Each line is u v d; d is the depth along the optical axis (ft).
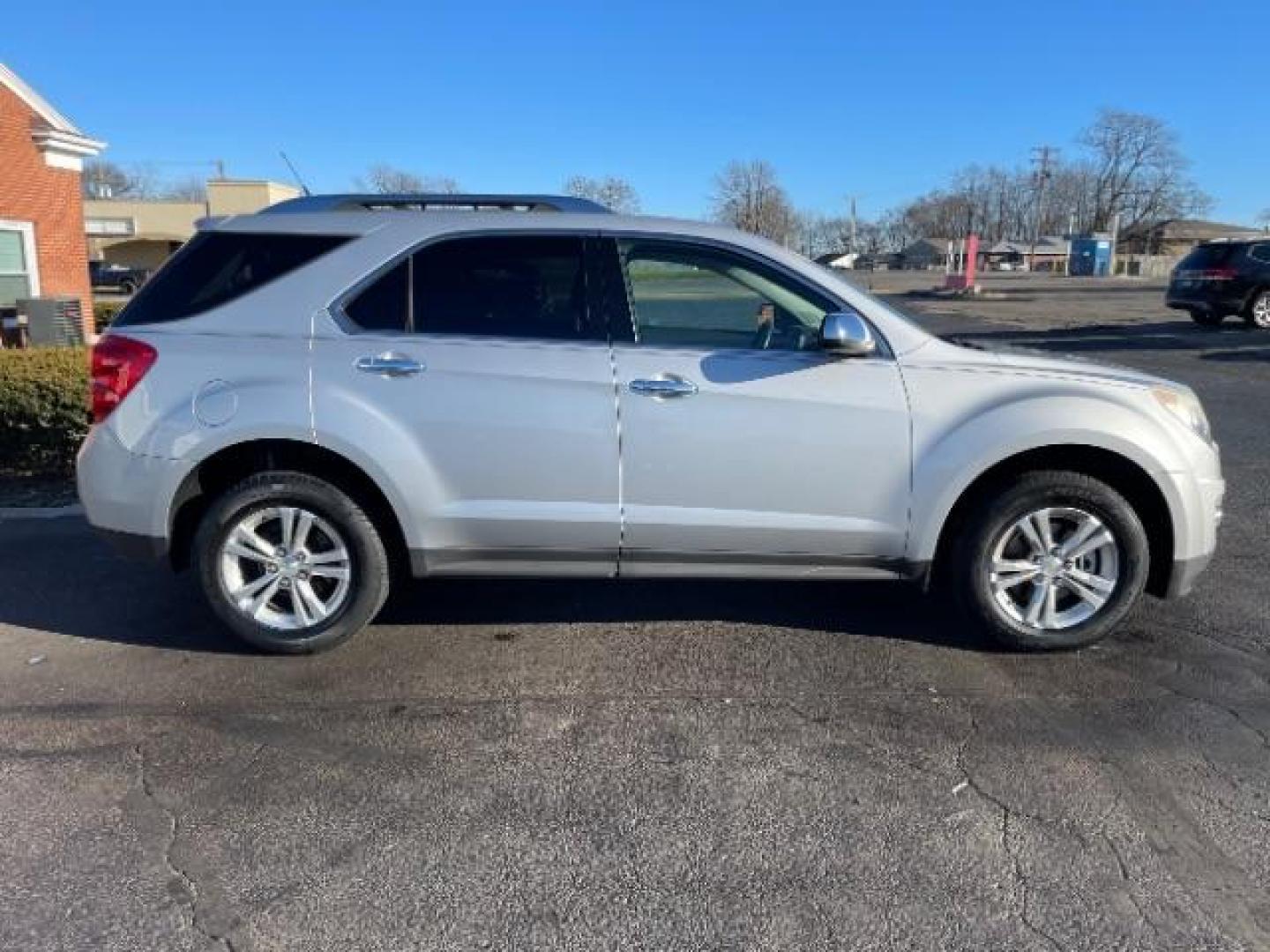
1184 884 8.99
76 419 24.14
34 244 58.18
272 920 8.55
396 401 13.11
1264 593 16.30
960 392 13.30
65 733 11.82
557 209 14.06
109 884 9.02
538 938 8.34
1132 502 13.99
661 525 13.35
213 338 13.30
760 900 8.80
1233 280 62.34
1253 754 11.28
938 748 11.43
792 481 13.28
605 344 13.25
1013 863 9.30
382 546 13.82
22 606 15.89
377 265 13.42
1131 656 13.93
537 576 13.82
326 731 11.88
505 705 12.55
